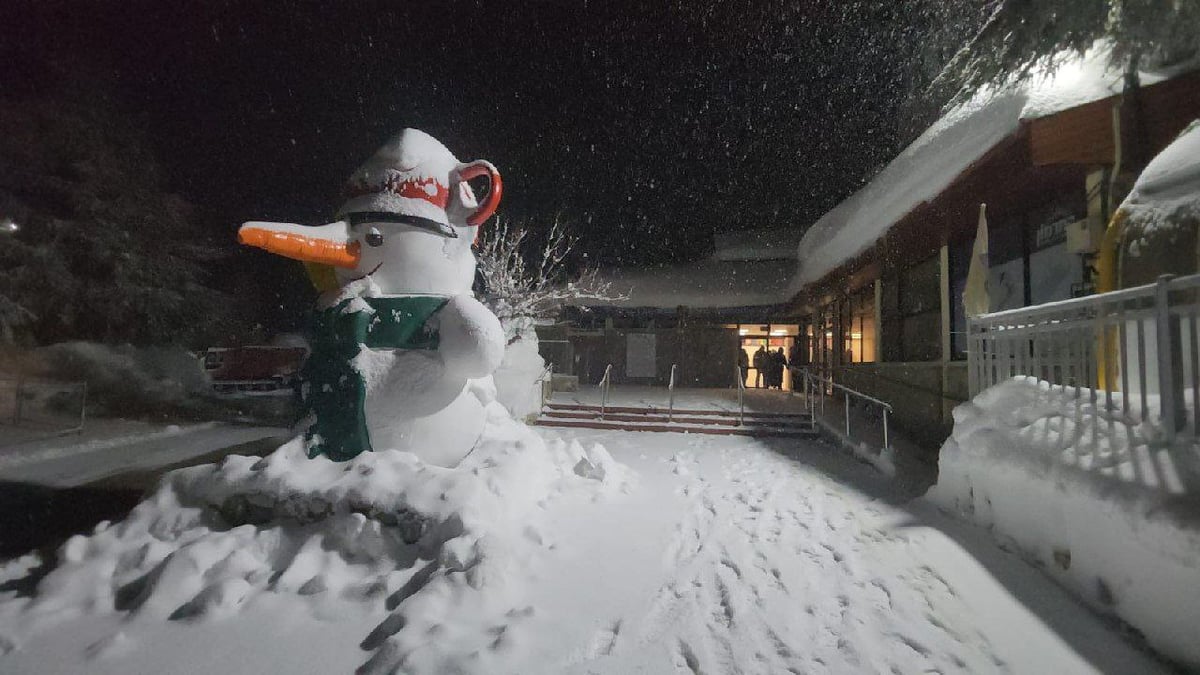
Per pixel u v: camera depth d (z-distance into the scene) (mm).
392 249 5422
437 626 3316
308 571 4047
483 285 15859
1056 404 4754
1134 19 6270
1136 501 3379
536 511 5332
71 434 11609
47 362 16844
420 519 4266
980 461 5250
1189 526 3010
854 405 14781
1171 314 3643
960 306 10633
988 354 6059
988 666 3260
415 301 5215
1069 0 6375
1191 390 3734
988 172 8016
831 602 4039
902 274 12570
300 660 3174
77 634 3439
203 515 4590
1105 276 5672
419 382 5109
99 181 20719
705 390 19703
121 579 3979
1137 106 7059
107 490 7773
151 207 22000
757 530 5551
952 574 4410
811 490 7184
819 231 18047
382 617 3598
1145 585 3354
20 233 19703
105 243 20578
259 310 28344
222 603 3611
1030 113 7238
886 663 3297
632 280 24844
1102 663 3229
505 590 3785
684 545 5137
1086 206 7859
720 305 23359
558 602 3857
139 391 16641
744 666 3254
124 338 21266
